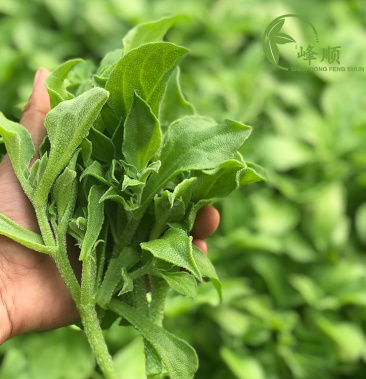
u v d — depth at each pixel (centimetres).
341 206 56
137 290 24
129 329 46
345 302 52
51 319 25
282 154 56
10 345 44
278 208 56
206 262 23
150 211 24
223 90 57
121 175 22
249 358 49
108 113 23
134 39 25
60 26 64
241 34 66
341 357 51
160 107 25
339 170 58
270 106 60
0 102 46
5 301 24
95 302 22
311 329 54
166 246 20
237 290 46
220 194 24
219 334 51
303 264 56
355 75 63
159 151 23
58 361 43
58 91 24
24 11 63
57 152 21
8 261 24
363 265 58
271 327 50
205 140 22
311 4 72
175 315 44
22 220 24
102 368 21
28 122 26
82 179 23
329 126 60
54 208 23
